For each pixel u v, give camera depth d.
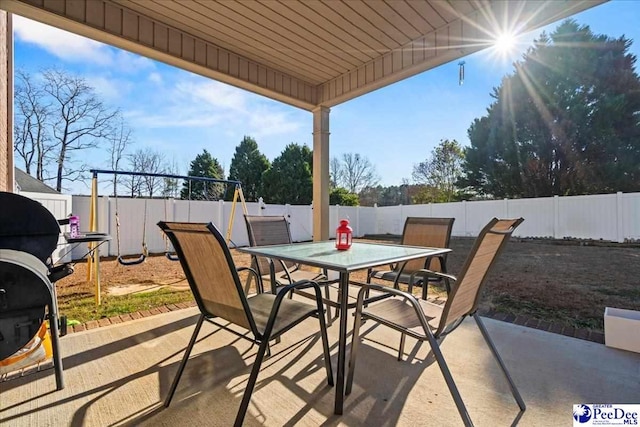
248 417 1.61
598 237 7.87
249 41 3.42
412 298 1.62
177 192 14.14
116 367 2.11
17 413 1.64
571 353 2.28
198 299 1.84
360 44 3.48
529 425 1.55
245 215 3.19
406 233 3.31
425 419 1.59
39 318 1.81
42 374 2.02
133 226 7.15
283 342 2.53
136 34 2.94
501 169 12.38
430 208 11.22
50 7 2.50
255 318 1.80
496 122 12.54
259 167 17.05
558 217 8.51
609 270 5.11
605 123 10.27
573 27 10.80
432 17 2.99
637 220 7.34
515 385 1.79
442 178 15.36
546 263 5.72
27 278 1.76
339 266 1.74
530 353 2.28
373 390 1.84
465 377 1.98
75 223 3.03
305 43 3.46
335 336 2.65
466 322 2.91
